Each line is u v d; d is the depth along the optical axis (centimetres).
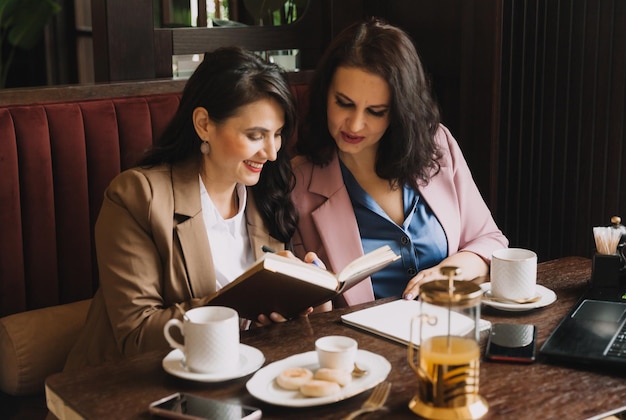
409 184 205
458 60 286
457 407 125
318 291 158
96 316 179
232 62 172
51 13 368
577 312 167
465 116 285
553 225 281
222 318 144
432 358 125
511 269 171
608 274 181
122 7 250
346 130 194
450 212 210
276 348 153
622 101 260
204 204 181
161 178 176
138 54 255
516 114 282
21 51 398
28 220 216
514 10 275
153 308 170
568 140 274
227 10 275
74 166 221
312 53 295
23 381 198
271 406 130
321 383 130
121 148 228
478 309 128
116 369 144
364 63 188
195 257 175
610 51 261
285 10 286
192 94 177
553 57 272
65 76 386
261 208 191
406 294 180
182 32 266
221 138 174
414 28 298
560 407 129
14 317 204
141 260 171
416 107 193
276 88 173
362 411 127
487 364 145
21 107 215
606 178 267
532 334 155
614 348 147
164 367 141
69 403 132
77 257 224
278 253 172
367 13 302
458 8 283
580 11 265
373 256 173
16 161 212
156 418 127
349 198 203
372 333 160
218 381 138
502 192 286
